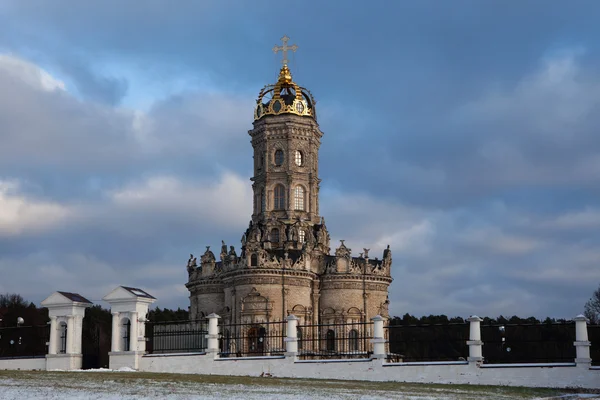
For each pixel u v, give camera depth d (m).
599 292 151.38
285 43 137.25
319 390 49.91
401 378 61.56
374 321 63.50
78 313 74.25
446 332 152.75
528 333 132.75
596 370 56.41
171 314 179.38
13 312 154.50
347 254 122.94
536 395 51.25
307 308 118.44
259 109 134.38
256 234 121.50
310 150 133.12
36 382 50.41
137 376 57.12
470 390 53.41
